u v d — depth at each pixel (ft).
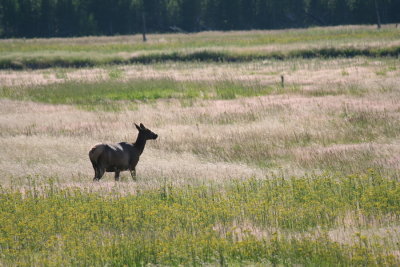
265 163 248.73
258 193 181.78
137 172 228.22
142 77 565.12
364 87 447.83
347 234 136.77
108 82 537.24
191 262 122.31
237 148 273.54
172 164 244.42
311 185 189.26
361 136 289.94
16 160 247.09
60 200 174.29
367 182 192.65
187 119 356.59
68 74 634.84
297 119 338.75
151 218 151.02
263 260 121.49
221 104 413.39
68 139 297.53
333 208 161.99
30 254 128.26
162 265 122.01
